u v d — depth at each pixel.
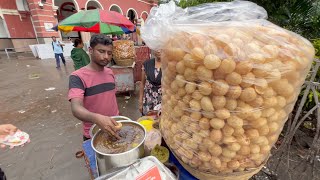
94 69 1.60
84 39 13.93
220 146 0.66
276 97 0.63
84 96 1.57
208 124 0.63
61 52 9.37
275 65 0.58
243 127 0.64
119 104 4.32
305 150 2.05
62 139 2.99
